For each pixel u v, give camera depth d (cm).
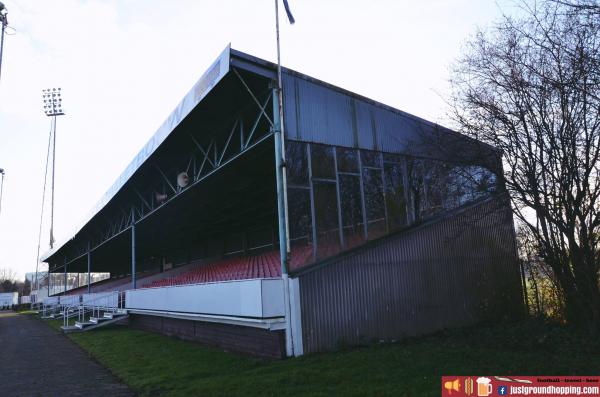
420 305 1284
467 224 1441
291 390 739
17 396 854
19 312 5000
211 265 2486
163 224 2302
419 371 825
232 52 1002
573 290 1222
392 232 1277
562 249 1224
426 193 1394
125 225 2548
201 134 1409
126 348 1382
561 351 988
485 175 1345
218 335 1278
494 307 1471
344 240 1159
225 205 1888
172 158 1650
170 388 826
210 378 878
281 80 1097
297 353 1005
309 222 1097
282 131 1076
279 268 1433
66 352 1421
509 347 1050
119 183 1998
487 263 1497
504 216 1559
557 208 1174
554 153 1166
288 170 1079
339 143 1205
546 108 1170
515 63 1195
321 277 1089
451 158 1365
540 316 1449
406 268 1279
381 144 1317
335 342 1076
